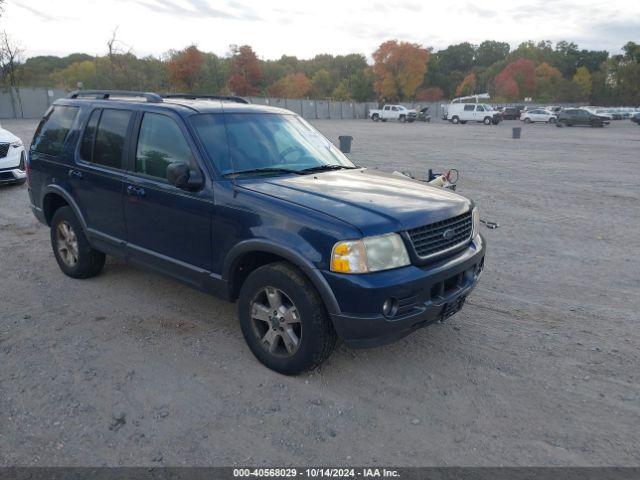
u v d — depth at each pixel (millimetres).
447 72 147250
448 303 3637
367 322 3283
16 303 4992
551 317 4922
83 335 4363
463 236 3961
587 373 3920
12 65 45625
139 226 4574
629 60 112938
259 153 4383
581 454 3021
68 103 5590
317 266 3336
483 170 15812
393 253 3363
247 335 3908
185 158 4180
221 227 3873
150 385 3635
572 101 112125
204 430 3166
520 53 129250
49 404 3391
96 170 4906
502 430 3232
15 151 10352
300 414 3344
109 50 40375
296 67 138000
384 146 25031
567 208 10094
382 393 3600
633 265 6539
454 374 3867
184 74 62562
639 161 18891
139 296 5199
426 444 3090
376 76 101188
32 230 7582
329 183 4074
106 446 3006
